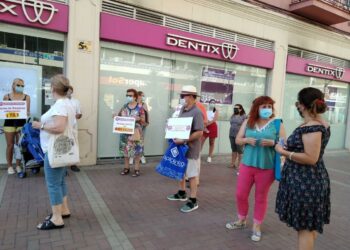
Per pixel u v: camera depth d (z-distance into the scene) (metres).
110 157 7.91
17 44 6.54
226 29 9.41
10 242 3.46
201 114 4.66
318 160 2.85
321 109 2.82
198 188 6.05
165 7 8.11
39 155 5.85
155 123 8.62
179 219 4.42
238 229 4.19
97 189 5.57
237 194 4.10
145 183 6.13
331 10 10.80
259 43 10.38
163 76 8.59
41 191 5.21
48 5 6.51
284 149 2.99
